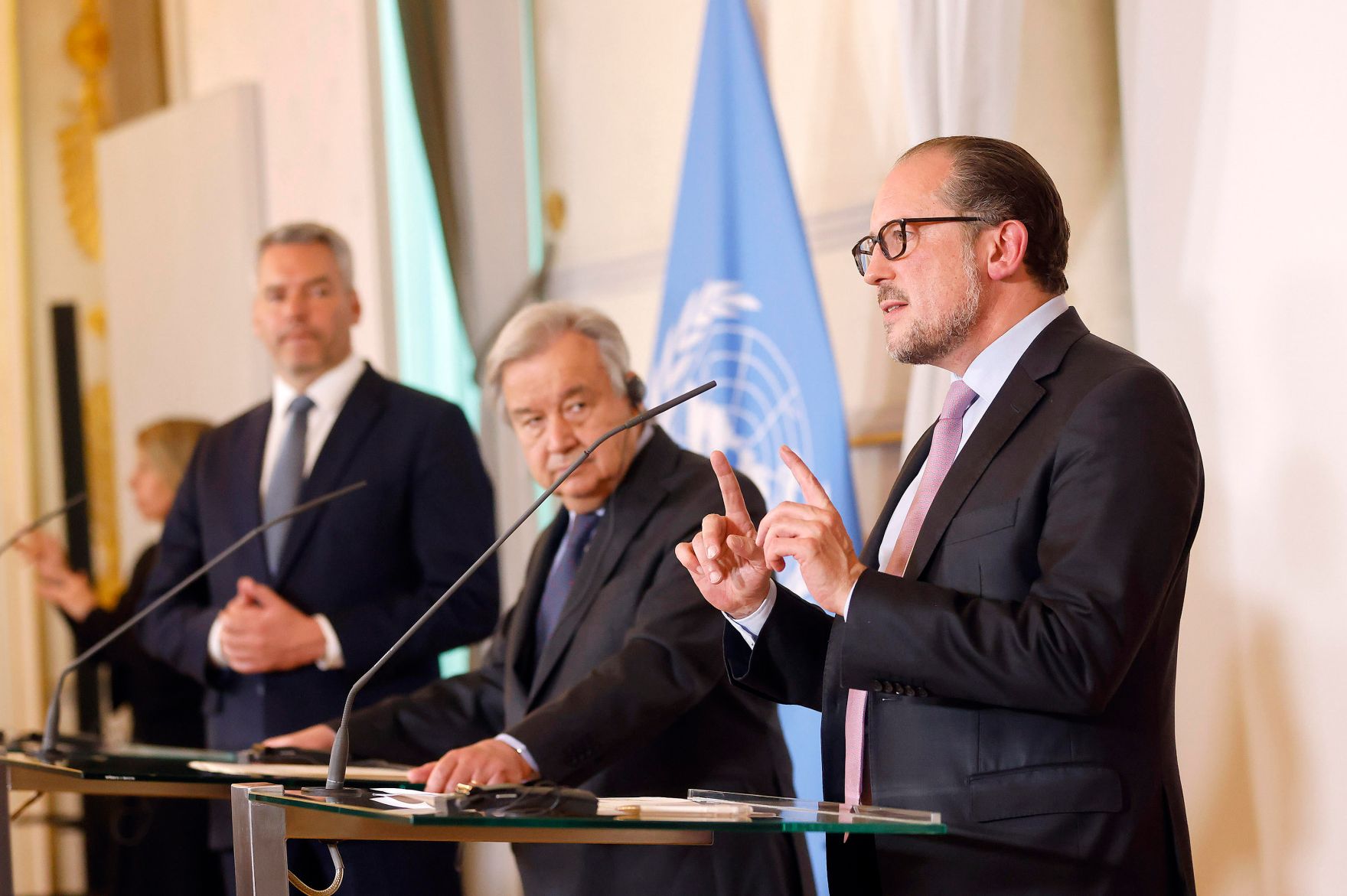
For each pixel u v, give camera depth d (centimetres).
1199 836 588
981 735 386
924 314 425
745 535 433
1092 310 656
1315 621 547
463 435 790
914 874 386
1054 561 375
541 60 1087
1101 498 375
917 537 419
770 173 823
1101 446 381
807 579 393
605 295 1027
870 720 412
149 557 1042
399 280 1153
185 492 815
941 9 718
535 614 592
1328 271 544
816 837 750
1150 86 614
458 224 1077
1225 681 581
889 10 838
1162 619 398
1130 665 379
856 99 858
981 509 400
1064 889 368
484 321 1069
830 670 423
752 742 541
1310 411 549
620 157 1020
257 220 1272
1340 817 538
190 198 1320
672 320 852
